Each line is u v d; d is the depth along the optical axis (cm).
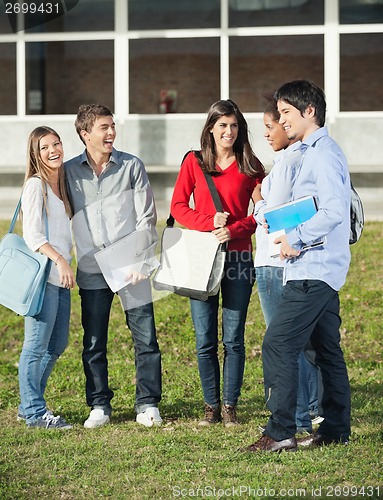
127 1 2527
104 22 2536
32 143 917
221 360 1231
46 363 948
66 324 946
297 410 895
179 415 991
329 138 816
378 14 2462
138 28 2531
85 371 952
